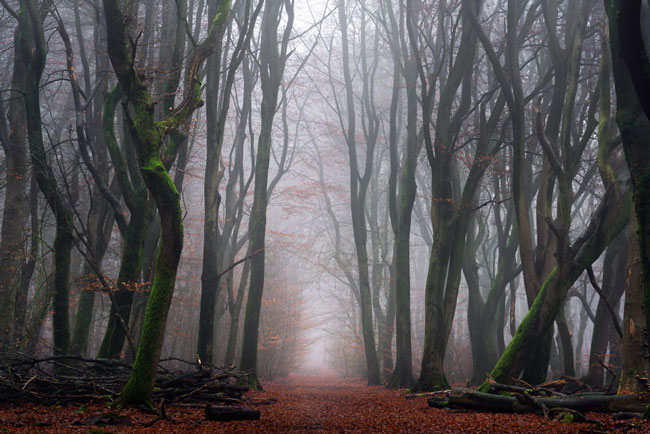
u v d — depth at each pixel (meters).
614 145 15.23
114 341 15.21
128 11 15.34
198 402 12.95
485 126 19.34
